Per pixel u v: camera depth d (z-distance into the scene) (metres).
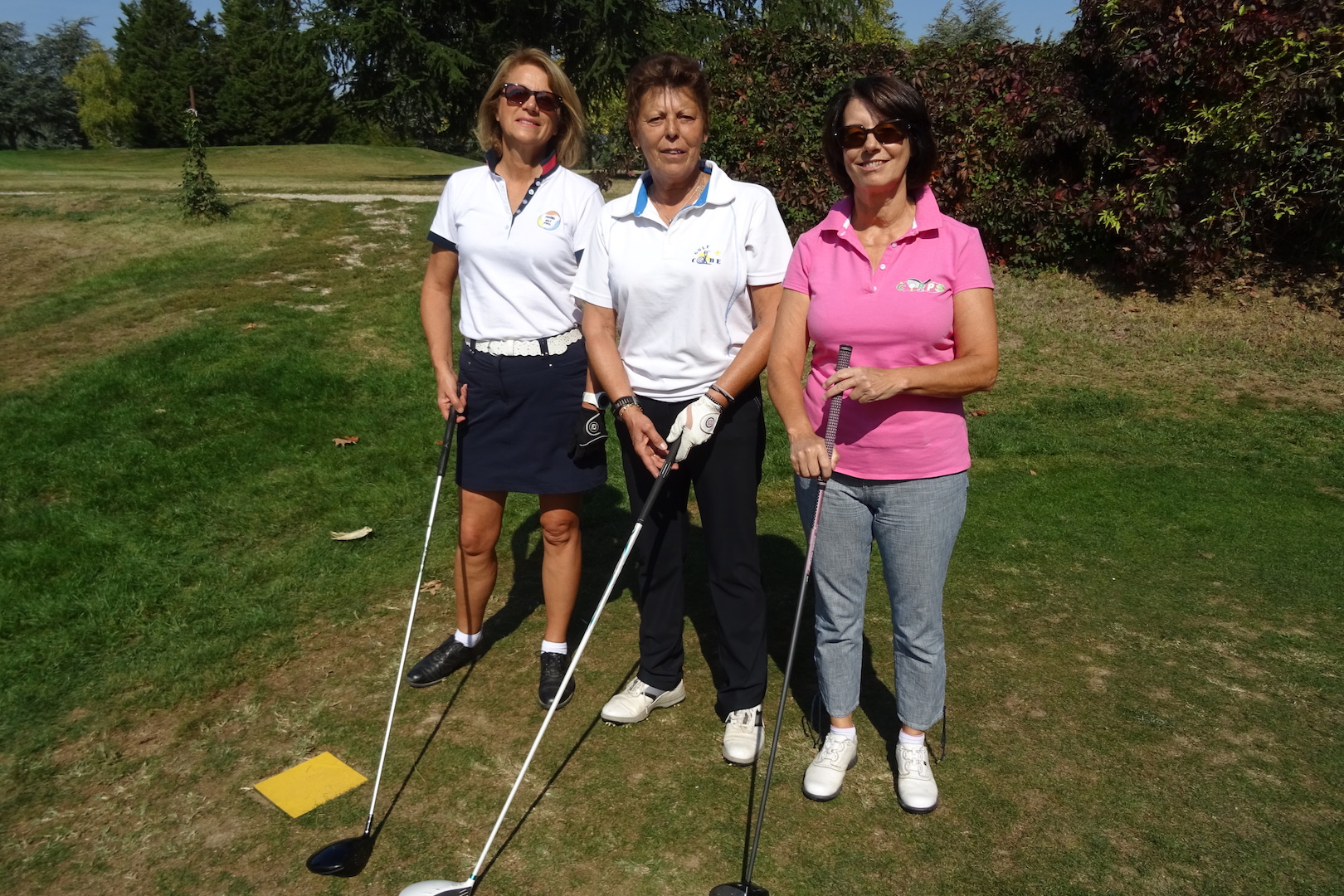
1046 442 5.81
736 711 2.95
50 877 2.46
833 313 2.47
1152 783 2.78
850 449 2.50
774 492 5.16
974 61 8.82
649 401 2.89
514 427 3.12
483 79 22.33
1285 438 5.93
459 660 3.40
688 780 2.83
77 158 26.83
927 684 2.62
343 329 7.54
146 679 3.34
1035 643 3.57
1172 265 8.10
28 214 11.13
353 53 22.08
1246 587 4.03
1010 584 4.06
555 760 2.92
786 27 9.51
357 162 27.75
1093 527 4.65
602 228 2.85
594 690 3.30
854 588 2.65
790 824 2.64
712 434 2.78
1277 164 7.68
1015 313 8.07
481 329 3.10
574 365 3.13
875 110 2.29
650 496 2.65
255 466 5.24
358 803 2.74
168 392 6.22
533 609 3.91
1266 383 6.81
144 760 2.93
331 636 3.65
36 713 3.14
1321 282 7.91
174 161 26.33
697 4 24.88
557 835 2.60
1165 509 4.86
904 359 2.43
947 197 8.85
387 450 5.51
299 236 10.48
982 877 2.44
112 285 8.73
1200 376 6.98
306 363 6.75
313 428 5.76
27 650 3.50
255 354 6.90
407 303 8.21
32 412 5.90
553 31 23.12
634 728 3.09
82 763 2.91
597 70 22.33
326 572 4.16
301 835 2.61
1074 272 8.60
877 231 2.48
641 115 2.65
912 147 2.38
